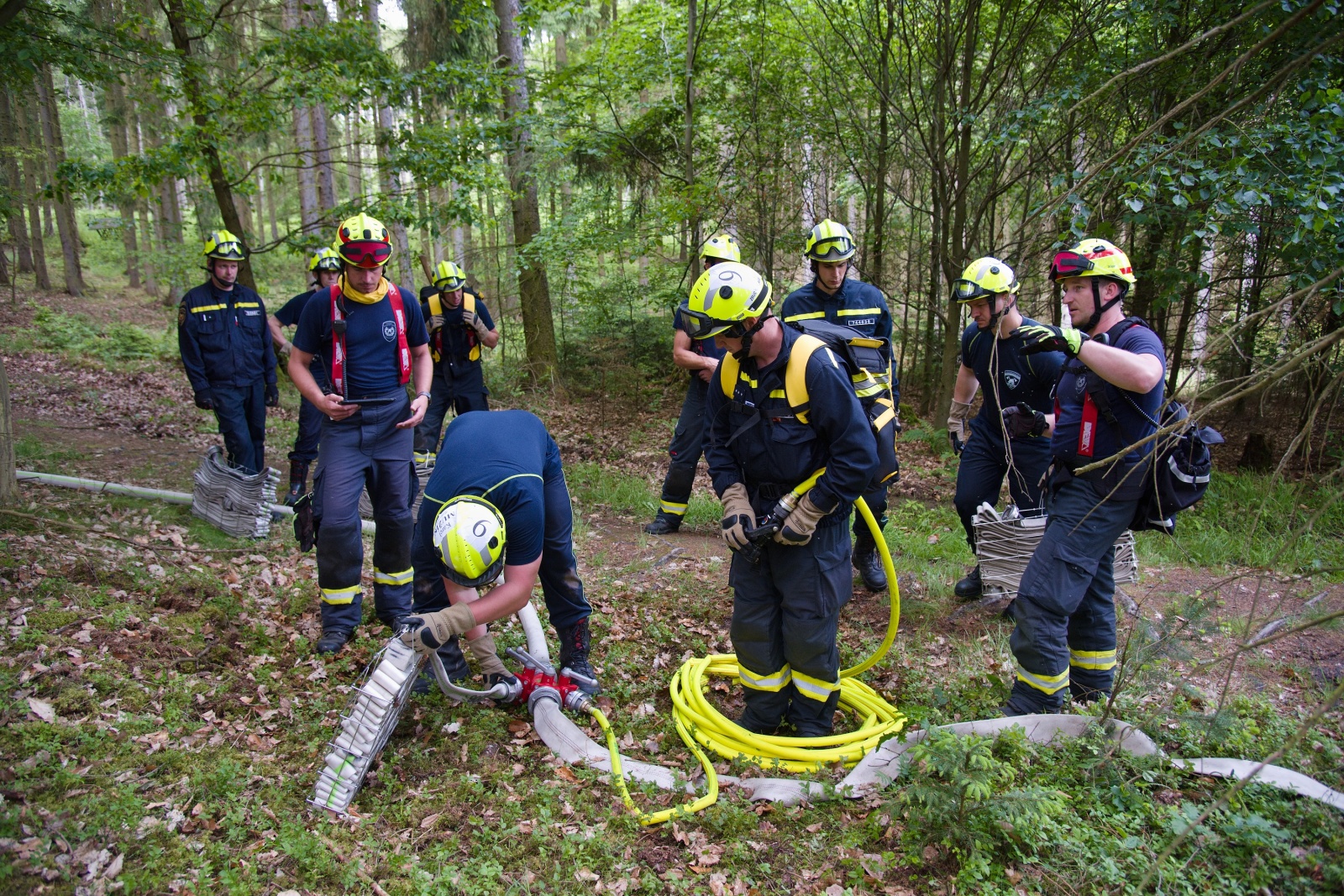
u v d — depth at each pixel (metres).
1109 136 8.00
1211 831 2.56
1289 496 6.45
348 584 4.08
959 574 5.40
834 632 3.29
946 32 8.75
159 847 2.55
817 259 4.60
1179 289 7.62
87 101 30.34
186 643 3.81
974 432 4.86
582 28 18.53
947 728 2.86
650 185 12.29
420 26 15.34
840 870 2.63
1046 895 2.44
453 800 2.96
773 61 10.87
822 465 3.09
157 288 23.09
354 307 4.05
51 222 29.00
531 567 3.07
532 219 12.70
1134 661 3.34
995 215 11.98
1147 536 6.16
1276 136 5.60
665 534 6.36
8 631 3.61
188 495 5.86
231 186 9.57
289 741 3.25
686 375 12.16
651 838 2.79
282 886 2.49
